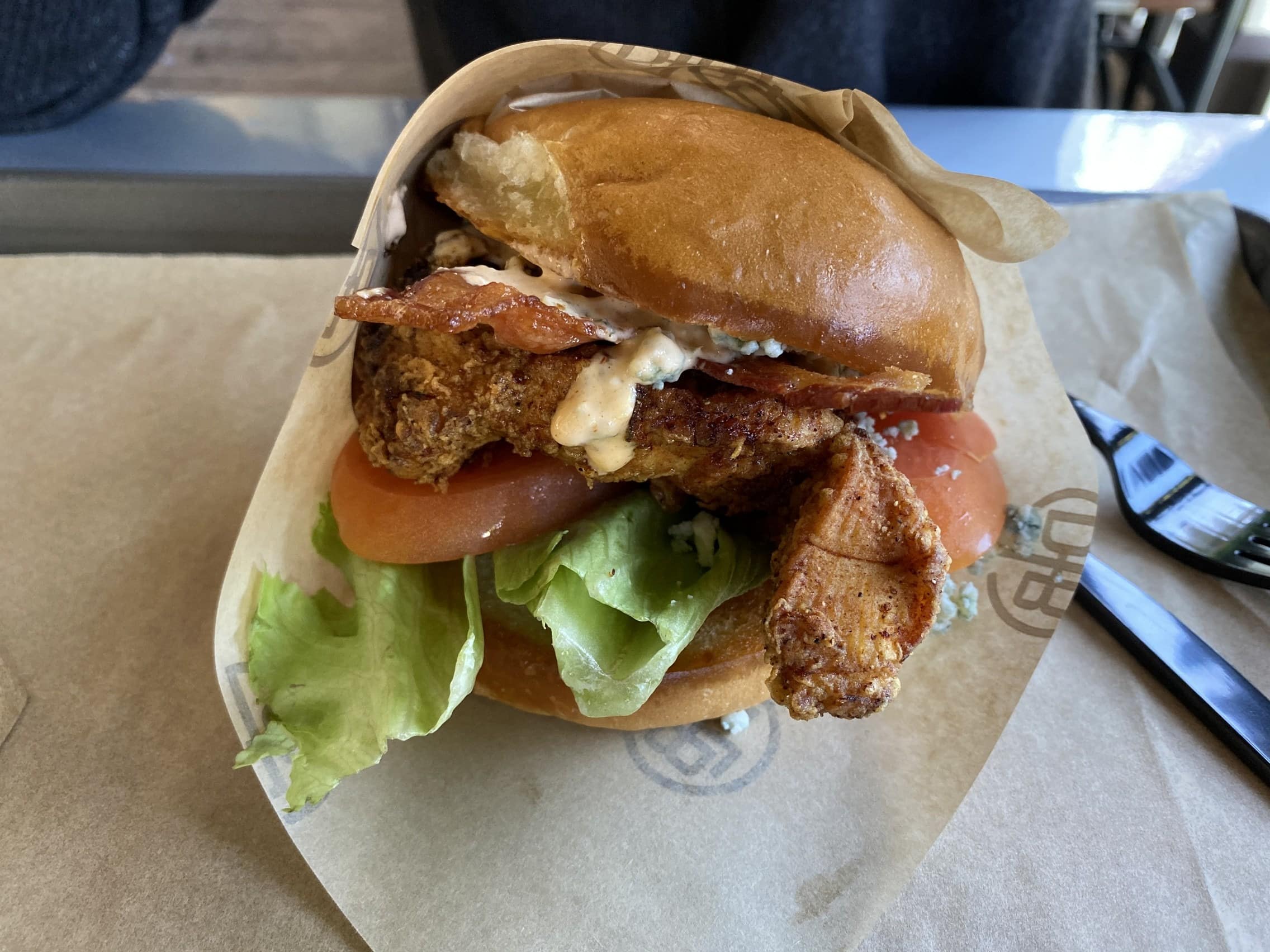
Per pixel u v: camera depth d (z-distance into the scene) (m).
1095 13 0.46
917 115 0.38
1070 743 0.21
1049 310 0.31
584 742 0.21
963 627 0.22
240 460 0.27
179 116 0.37
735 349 0.17
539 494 0.18
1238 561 0.24
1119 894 0.19
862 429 0.19
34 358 0.29
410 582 0.19
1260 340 0.31
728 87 0.18
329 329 0.18
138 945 0.18
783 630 0.17
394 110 0.38
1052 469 0.24
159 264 0.32
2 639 0.23
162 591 0.24
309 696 0.19
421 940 0.18
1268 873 0.19
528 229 0.17
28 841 0.19
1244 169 0.35
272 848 0.19
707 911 0.18
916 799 0.20
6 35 0.33
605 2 0.41
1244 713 0.21
